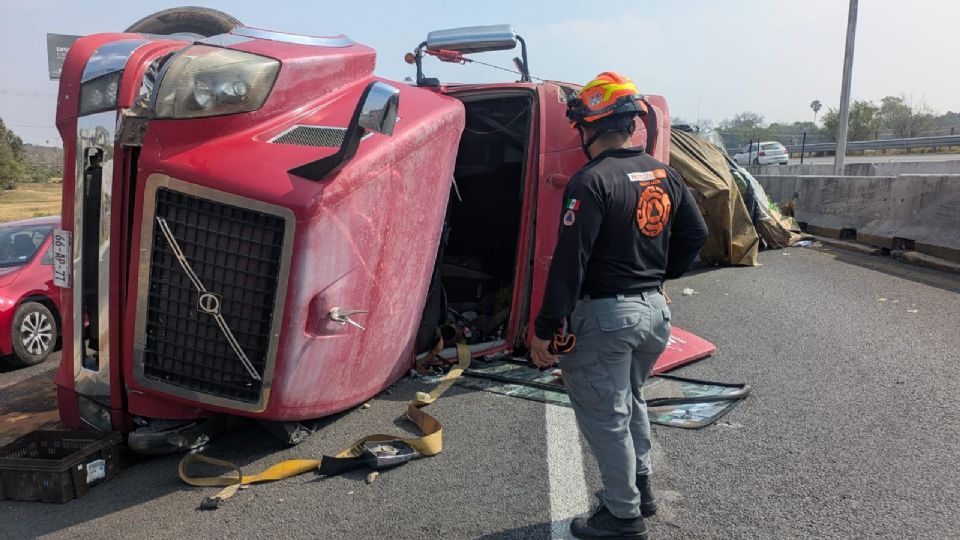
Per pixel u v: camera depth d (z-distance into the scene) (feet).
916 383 14.24
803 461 11.07
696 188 30.04
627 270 8.64
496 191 19.71
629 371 8.85
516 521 9.68
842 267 28.37
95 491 11.33
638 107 8.96
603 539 8.87
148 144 10.60
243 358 10.93
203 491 11.12
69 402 12.30
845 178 36.52
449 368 16.51
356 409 14.28
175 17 16.26
